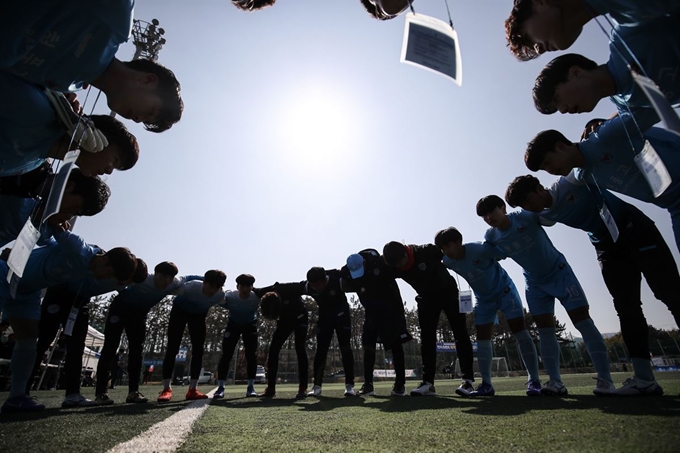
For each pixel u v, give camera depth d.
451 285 4.18
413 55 1.19
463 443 1.18
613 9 1.43
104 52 1.48
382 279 4.19
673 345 22.09
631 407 1.84
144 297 4.18
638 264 2.53
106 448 1.24
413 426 1.60
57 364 9.23
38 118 1.55
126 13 1.46
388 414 2.13
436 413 2.07
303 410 2.58
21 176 2.05
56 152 1.74
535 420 1.60
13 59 1.33
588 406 2.02
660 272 2.42
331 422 1.83
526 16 1.64
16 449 1.25
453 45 1.19
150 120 1.74
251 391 5.05
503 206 3.35
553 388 3.10
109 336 4.01
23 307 2.91
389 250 3.93
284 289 5.16
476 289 3.80
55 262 2.83
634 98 1.67
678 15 1.43
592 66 1.73
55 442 1.38
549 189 2.99
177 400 4.34
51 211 1.30
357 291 4.48
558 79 1.76
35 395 5.86
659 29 1.47
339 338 4.77
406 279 4.21
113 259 2.95
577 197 2.82
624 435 1.15
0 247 2.15
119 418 2.20
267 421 1.93
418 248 4.17
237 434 1.50
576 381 6.21
